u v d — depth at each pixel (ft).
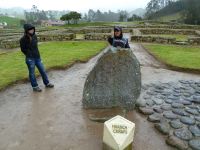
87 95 11.62
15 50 29.78
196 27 60.70
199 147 8.48
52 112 11.35
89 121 10.52
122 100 11.51
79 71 19.26
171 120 10.47
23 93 13.88
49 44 33.96
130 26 61.05
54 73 18.45
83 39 39.06
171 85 15.49
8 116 10.89
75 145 8.71
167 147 8.68
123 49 11.09
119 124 8.00
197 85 15.60
